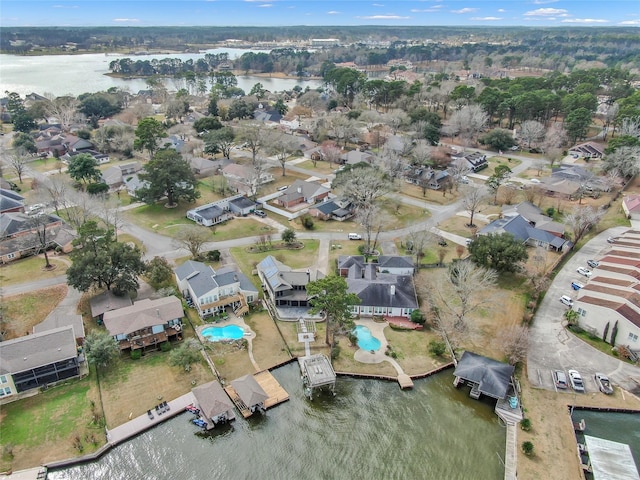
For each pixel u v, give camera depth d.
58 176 137.75
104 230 93.81
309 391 61.97
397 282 79.56
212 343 69.62
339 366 66.38
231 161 149.00
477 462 53.03
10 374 58.34
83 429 55.28
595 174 133.88
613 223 109.56
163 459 53.19
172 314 70.38
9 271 88.12
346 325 68.38
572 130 163.00
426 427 57.62
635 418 57.97
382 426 57.91
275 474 52.12
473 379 61.28
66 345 62.66
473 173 144.00
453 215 115.12
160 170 113.94
